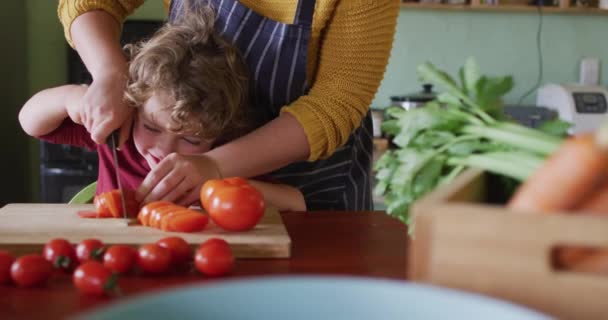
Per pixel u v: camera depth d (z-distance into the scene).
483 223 0.52
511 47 3.57
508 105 3.40
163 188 1.16
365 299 0.51
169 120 1.25
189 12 1.39
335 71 1.31
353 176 1.57
